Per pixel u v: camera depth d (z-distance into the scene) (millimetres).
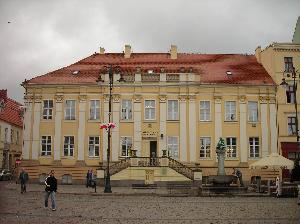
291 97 49062
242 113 48312
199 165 47281
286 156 47750
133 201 26688
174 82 48312
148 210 21000
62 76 50000
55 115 48500
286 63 49719
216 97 48375
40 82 48906
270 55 50438
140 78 48281
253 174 47375
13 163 66500
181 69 48500
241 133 48062
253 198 30219
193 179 43719
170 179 43906
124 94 48438
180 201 26922
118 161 46656
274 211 20719
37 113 48688
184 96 48281
